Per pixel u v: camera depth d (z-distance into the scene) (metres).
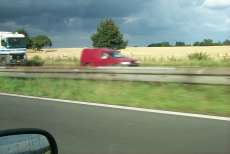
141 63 37.75
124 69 17.39
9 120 11.53
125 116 11.55
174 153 7.61
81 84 18.61
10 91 19.69
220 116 11.14
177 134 9.09
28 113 12.66
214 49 88.19
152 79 16.23
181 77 15.13
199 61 35.31
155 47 107.56
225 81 13.78
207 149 7.81
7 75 23.53
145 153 7.68
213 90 14.08
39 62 48.34
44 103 14.84
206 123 10.21
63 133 9.61
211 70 14.16
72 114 12.20
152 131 9.48
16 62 47.03
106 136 9.16
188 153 7.58
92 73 18.81
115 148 8.10
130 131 9.57
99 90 16.94
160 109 12.68
